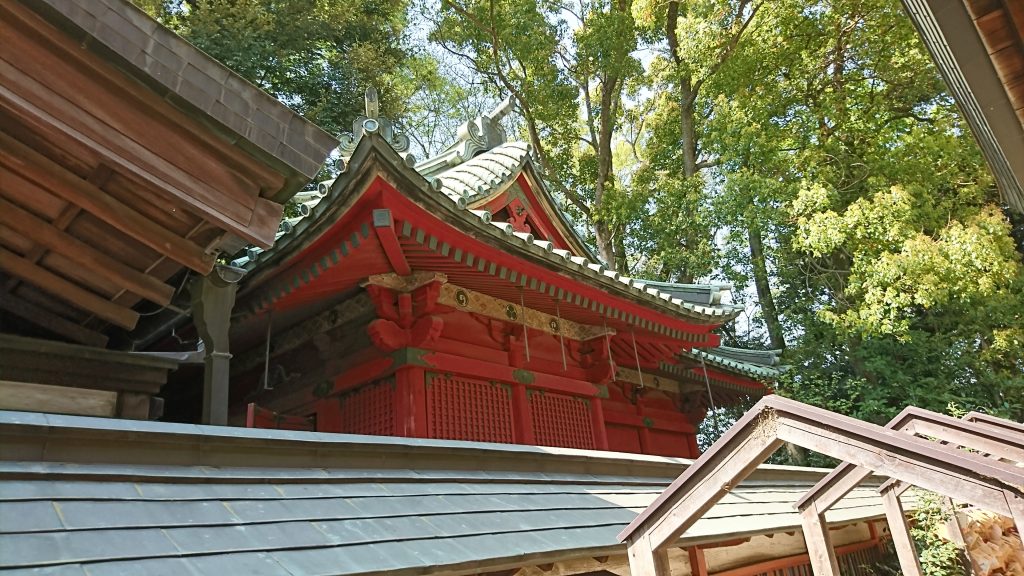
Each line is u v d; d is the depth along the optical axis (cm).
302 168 482
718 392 1723
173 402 1211
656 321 1141
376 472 471
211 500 351
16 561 245
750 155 1955
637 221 2547
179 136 451
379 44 2108
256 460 412
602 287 995
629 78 2502
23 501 289
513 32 2089
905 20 1831
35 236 533
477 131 1359
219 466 392
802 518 635
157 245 518
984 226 1580
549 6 2333
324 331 971
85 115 413
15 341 571
